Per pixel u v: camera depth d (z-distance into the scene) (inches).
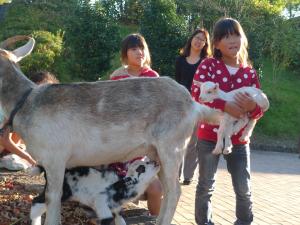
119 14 279.3
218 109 57.0
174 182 54.4
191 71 102.6
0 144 79.0
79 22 197.6
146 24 188.5
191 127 54.8
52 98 52.5
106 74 205.9
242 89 58.7
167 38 185.0
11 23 226.8
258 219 85.0
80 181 56.6
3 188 74.0
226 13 227.0
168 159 53.7
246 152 62.5
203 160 62.9
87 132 52.4
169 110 53.5
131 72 75.0
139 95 53.4
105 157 54.1
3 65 54.4
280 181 127.8
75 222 62.9
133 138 53.4
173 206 54.4
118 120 52.7
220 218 81.9
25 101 53.2
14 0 248.1
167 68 185.8
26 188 73.9
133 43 73.6
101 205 56.5
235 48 62.1
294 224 83.2
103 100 52.9
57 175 52.4
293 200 103.7
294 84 271.9
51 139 51.6
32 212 55.4
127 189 57.4
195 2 231.1
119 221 58.9
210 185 63.2
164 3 187.6
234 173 63.0
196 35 102.6
